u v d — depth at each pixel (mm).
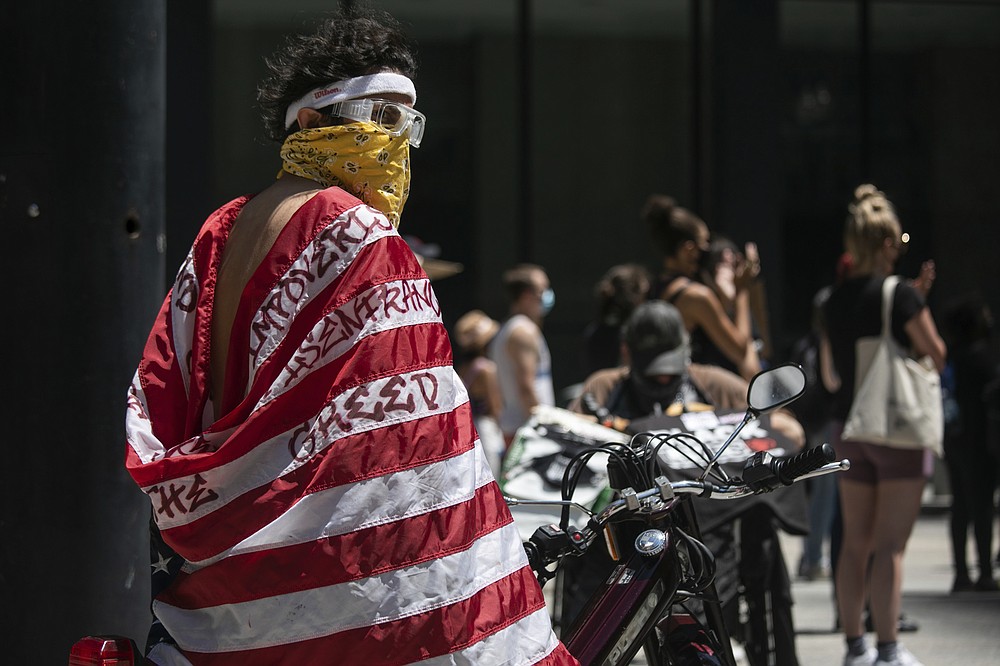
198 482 2152
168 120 9680
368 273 2232
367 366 2189
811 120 11953
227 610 2158
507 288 8273
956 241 12141
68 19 3316
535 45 11617
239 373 2281
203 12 9812
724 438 3951
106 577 3307
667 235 6387
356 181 2416
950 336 7934
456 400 2277
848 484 5520
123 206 3340
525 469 4027
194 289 2346
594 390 4598
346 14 2586
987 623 6785
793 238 11906
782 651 4082
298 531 2139
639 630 2725
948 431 7801
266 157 10867
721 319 6020
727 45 11125
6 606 3324
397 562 2152
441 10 11477
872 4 11992
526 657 2246
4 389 3346
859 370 5402
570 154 11688
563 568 4105
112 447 3318
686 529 2949
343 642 2133
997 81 12141
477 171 11555
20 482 3324
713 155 11430
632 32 11727
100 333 3320
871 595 5414
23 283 3336
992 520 7777
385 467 2166
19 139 3344
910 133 12070
